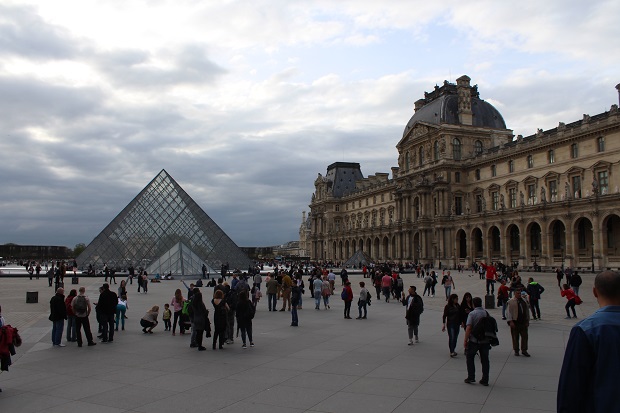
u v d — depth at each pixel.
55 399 16.08
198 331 24.33
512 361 21.75
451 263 135.00
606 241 90.81
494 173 132.38
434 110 151.50
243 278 39.44
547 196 113.44
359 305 36.94
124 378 18.84
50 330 31.31
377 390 17.06
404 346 25.47
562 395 6.39
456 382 18.16
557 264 105.69
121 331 30.83
